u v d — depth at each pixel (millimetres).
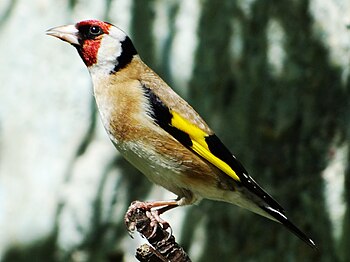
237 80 12961
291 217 12633
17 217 13703
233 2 13055
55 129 13820
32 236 13602
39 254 13570
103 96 10109
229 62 13008
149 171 10078
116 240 13211
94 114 13711
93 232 13336
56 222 13531
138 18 13492
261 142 12812
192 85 13102
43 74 13969
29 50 14039
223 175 9977
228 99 12984
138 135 9883
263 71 12859
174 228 12859
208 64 13078
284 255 12555
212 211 12789
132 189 13312
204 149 9922
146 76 10227
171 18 13344
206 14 13188
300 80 12773
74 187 13516
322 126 12680
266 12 12906
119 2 13602
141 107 9906
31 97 13977
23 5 14172
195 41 13180
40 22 14055
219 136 12938
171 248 9062
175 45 13250
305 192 12602
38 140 13867
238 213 12688
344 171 12523
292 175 12703
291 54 12812
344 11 12711
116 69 10164
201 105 13047
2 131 14031
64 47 13930
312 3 12789
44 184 13688
